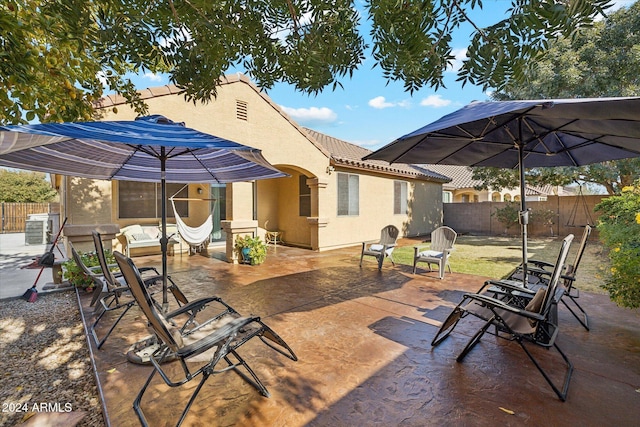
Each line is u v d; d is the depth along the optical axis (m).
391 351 3.61
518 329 3.11
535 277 5.12
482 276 7.29
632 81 10.89
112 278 4.22
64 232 6.80
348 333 4.10
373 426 2.38
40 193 29.22
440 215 18.42
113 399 2.72
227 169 5.09
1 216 20.17
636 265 3.69
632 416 2.47
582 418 2.45
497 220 17.11
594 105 2.24
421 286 6.44
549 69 11.13
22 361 3.52
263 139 9.46
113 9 2.50
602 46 11.05
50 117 4.32
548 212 15.24
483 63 2.38
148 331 4.20
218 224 11.66
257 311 4.96
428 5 2.12
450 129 3.98
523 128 4.19
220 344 2.70
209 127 8.30
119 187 9.53
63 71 4.13
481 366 3.27
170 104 7.67
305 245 12.51
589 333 4.05
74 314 4.95
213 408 2.60
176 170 5.15
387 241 8.56
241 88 8.95
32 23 3.31
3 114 3.65
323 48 2.88
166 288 3.77
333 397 2.75
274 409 2.59
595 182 13.72
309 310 4.99
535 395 2.76
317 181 11.12
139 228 9.55
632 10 10.44
